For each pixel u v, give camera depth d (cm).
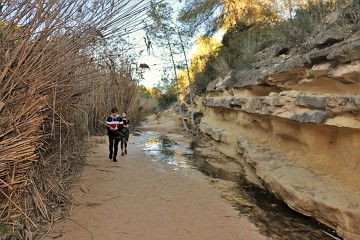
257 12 1474
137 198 570
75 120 790
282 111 646
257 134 887
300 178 533
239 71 1103
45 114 439
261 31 1285
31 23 322
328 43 572
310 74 582
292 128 664
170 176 744
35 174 478
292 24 860
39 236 399
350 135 470
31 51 346
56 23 327
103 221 462
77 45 367
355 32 519
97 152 1004
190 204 550
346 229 405
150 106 3731
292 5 1249
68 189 582
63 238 404
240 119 996
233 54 1473
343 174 490
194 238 420
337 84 516
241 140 886
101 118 1404
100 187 624
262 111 744
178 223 466
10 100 332
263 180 641
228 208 537
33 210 439
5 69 312
